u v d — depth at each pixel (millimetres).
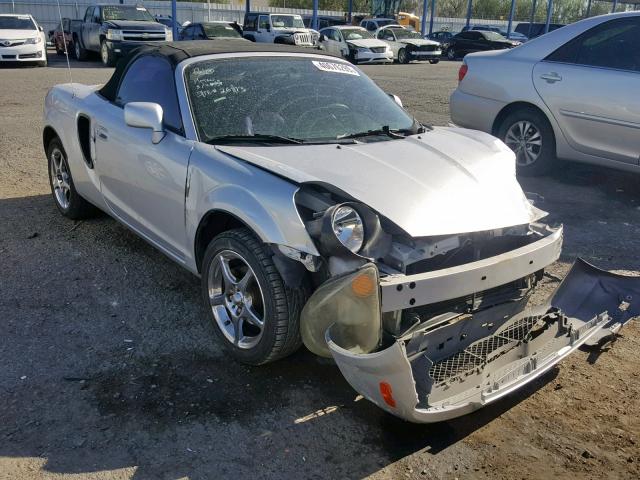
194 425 2896
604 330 3367
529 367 2891
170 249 3916
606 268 4738
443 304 2932
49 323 3762
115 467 2631
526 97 6809
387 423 2947
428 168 3273
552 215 5930
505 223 3088
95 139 4562
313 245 2846
